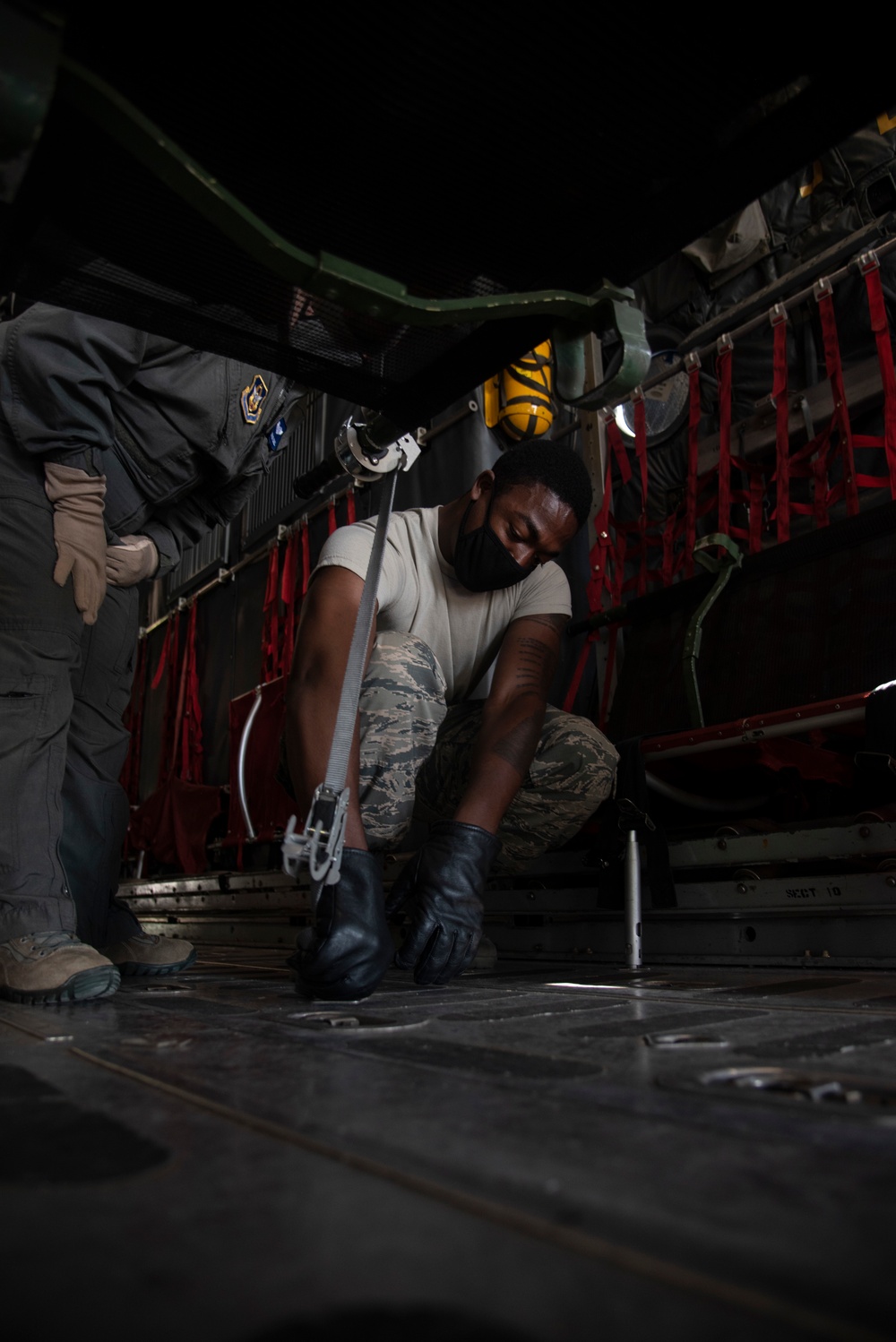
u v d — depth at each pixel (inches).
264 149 35.0
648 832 88.3
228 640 227.0
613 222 39.3
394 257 40.6
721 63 33.3
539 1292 13.0
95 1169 19.1
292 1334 11.6
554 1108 24.5
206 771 226.1
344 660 63.2
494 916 105.5
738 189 38.0
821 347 121.0
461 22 31.1
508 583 75.7
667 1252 14.3
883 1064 29.7
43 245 38.3
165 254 38.9
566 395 42.6
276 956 125.6
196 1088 27.4
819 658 97.4
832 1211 16.1
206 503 87.7
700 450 132.3
